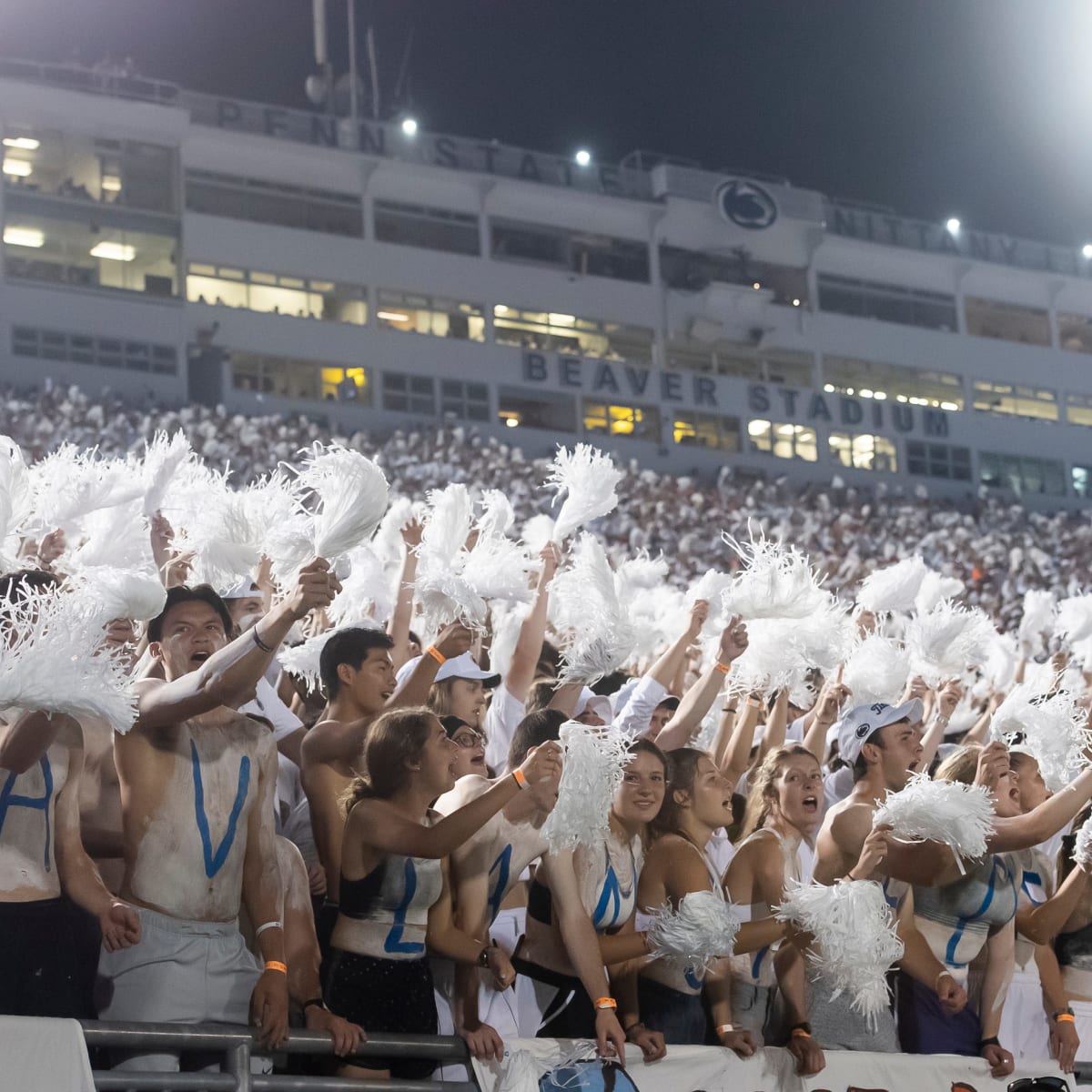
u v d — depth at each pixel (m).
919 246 48.16
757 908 5.36
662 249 44.72
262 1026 4.27
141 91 38.38
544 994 5.06
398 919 4.64
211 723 4.54
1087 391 49.41
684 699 6.07
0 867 4.05
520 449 38.41
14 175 36.59
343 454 4.38
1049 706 6.29
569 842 4.72
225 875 4.44
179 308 37.28
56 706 3.68
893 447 45.66
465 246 42.25
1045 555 35.09
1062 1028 5.91
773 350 45.66
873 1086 5.38
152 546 5.73
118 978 4.29
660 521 33.03
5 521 4.46
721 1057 5.10
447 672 5.61
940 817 5.05
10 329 35.25
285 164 40.28
